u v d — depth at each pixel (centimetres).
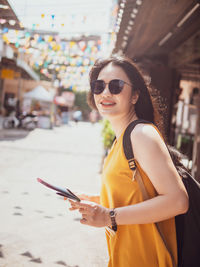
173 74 774
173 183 108
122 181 122
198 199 129
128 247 123
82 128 2711
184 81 909
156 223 120
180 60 683
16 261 262
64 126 2661
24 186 525
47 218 378
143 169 115
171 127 785
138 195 119
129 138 119
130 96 134
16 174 616
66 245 303
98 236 332
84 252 290
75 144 1304
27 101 2164
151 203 110
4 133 1454
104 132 680
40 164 752
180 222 128
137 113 140
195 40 580
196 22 498
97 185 563
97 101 139
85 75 966
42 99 2109
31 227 345
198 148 552
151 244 122
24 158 820
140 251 122
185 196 108
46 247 295
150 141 112
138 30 543
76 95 5181
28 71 1822
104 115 136
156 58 781
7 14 461
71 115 4066
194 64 705
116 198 125
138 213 111
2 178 573
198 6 407
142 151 113
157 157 110
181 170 134
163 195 109
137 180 119
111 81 129
